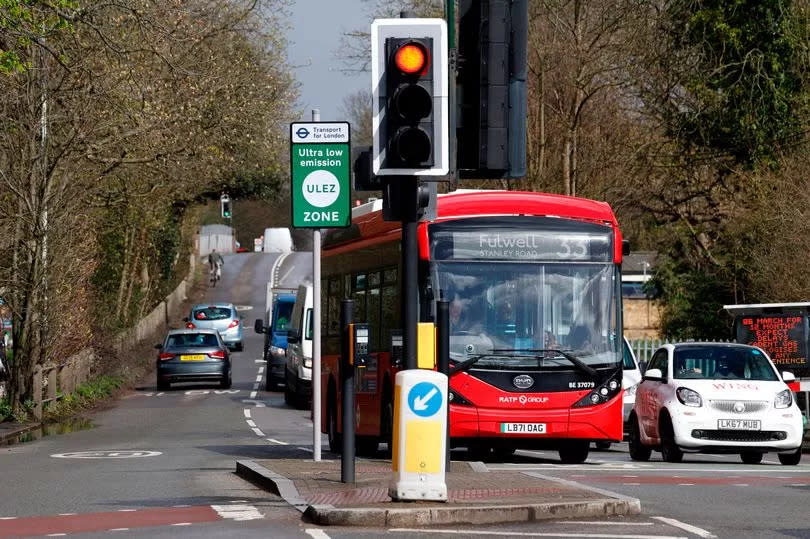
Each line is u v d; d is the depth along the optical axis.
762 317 53.44
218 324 126.12
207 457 40.44
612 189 85.12
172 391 88.50
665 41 83.44
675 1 83.12
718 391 40.19
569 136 81.88
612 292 37.03
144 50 53.66
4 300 62.00
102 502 26.33
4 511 25.09
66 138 63.69
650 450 42.56
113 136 67.25
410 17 24.59
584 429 36.22
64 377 72.44
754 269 73.44
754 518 23.11
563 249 37.03
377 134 23.64
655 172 85.69
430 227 36.56
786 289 65.38
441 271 36.34
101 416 67.44
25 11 44.66
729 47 82.38
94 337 85.94
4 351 63.06
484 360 36.06
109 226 100.00
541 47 82.81
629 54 81.69
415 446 23.19
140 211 100.12
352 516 21.64
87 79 60.72
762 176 77.69
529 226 36.94
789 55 81.62
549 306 36.62
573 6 82.56
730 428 39.75
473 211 36.84
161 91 72.12
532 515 22.45
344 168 31.89
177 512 23.88
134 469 35.53
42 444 49.75
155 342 121.81
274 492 27.11
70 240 64.38
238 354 124.12
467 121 25.80
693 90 82.94
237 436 53.28
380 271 39.25
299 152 31.81
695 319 82.44
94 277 102.31
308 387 72.00
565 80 83.31
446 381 23.39
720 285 82.31
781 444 39.81
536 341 36.38
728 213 82.38
